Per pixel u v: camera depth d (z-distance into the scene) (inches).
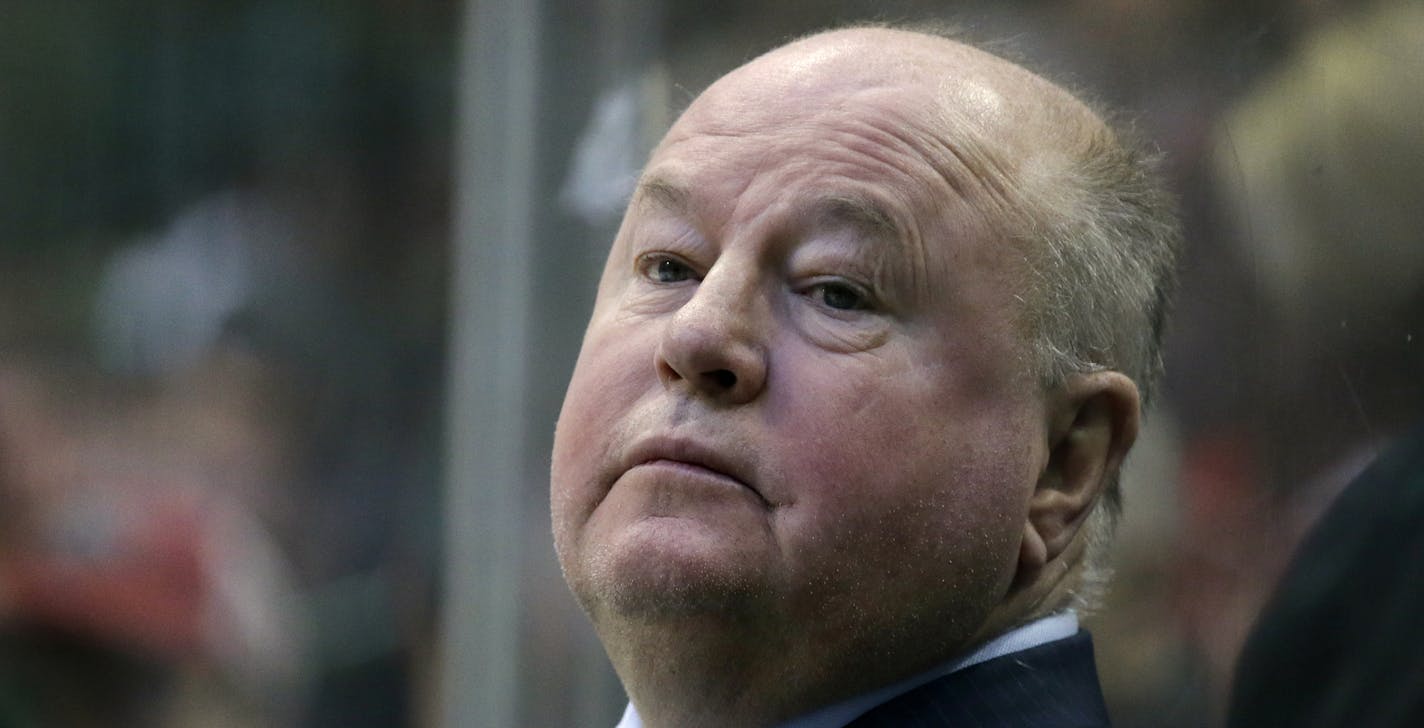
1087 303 240.2
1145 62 332.5
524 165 410.6
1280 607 304.3
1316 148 309.7
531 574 412.5
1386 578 288.4
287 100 454.0
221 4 461.7
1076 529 242.8
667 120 363.9
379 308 439.2
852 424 217.2
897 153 226.1
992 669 233.1
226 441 447.5
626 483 219.3
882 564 219.9
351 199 444.8
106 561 442.9
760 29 378.0
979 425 224.5
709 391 218.1
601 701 402.0
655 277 235.6
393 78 439.8
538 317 411.5
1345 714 289.6
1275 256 312.8
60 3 473.1
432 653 423.5
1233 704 311.4
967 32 301.0
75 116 469.7
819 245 222.4
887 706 230.7
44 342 461.7
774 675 224.5
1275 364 311.4
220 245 457.4
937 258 223.9
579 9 401.7
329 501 440.5
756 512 215.5
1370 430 296.7
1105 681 330.3
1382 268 299.3
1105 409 242.5
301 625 435.2
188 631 439.5
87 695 436.5
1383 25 303.9
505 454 415.5
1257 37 319.3
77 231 468.8
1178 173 325.1
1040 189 235.8
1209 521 318.0
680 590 212.7
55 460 451.5
